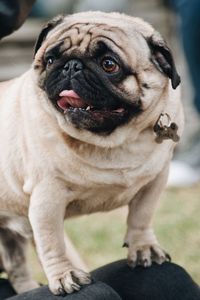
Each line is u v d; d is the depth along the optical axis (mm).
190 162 5906
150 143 2443
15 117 2570
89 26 2385
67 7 7793
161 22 7047
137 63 2334
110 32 2336
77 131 2336
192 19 5301
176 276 2475
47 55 2367
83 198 2516
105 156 2410
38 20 7574
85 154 2385
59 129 2373
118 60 2297
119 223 4820
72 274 2391
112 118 2350
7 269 3004
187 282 2465
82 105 2326
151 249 2594
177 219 4855
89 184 2438
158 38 2371
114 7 7062
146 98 2355
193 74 5484
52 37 2420
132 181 2475
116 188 2480
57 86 2303
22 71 6891
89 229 4699
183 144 6453
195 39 5352
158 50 2379
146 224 2646
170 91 2471
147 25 2480
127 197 2570
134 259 2566
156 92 2379
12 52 6883
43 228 2438
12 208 2734
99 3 7051
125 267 2561
